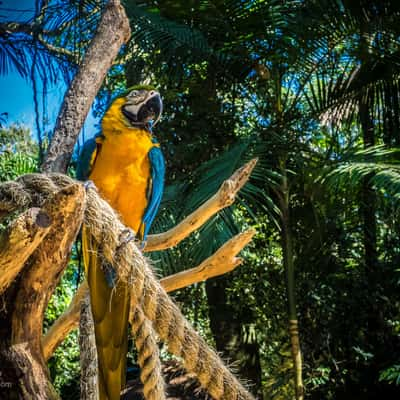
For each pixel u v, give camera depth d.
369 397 8.23
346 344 8.31
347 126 7.80
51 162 2.81
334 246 8.23
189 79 7.82
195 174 6.79
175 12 7.41
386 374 7.25
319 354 8.34
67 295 9.05
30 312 1.77
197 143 7.70
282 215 7.49
